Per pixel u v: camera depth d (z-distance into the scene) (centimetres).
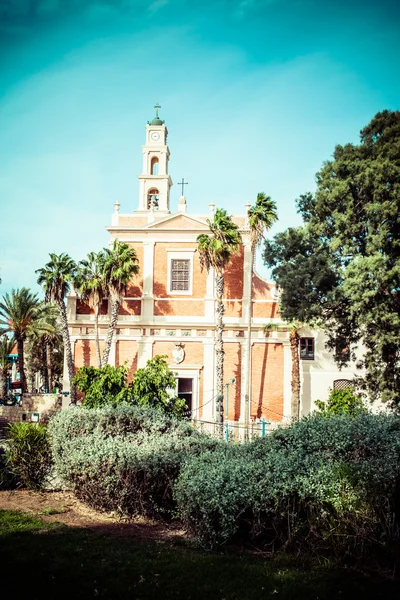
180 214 3547
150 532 1005
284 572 780
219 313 3222
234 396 3391
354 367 3322
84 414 1391
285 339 3397
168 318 3478
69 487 1285
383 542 778
